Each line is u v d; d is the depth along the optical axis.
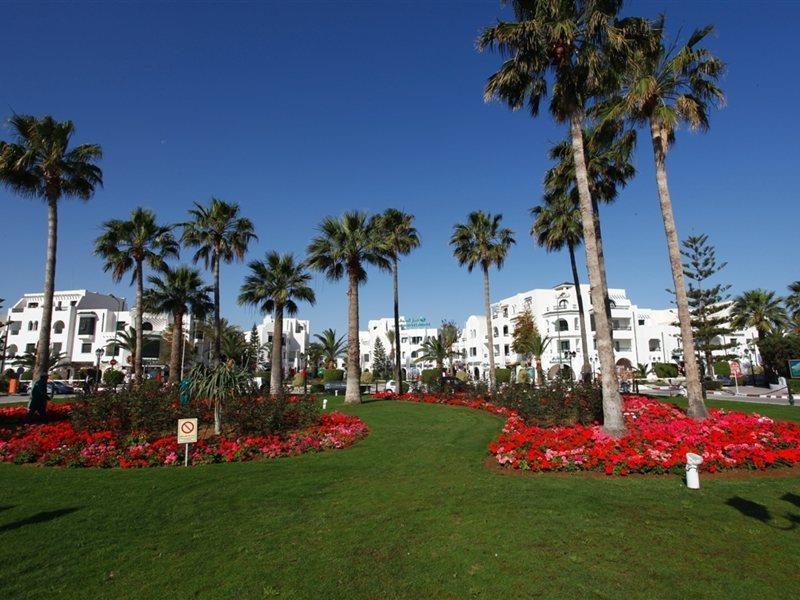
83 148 21.97
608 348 12.41
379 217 29.20
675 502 7.04
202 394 13.67
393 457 11.35
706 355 47.53
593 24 12.67
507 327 68.50
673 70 16.09
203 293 36.97
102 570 5.04
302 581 4.75
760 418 13.91
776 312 50.09
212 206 29.77
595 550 5.34
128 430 14.38
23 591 4.58
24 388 46.97
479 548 5.48
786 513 6.50
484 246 31.78
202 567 5.09
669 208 16.45
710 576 4.71
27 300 67.75
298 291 32.66
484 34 13.64
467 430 16.23
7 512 7.02
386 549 5.53
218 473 9.62
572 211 28.38
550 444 10.49
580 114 13.73
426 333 93.94
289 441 12.66
